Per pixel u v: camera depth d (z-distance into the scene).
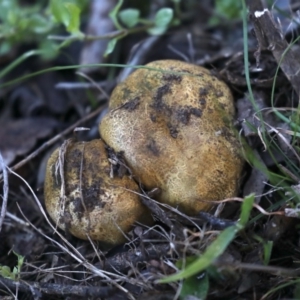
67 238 0.51
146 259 0.49
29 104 0.65
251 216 0.50
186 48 0.63
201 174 0.49
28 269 0.52
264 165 0.51
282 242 0.50
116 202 0.49
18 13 0.64
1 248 0.54
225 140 0.50
